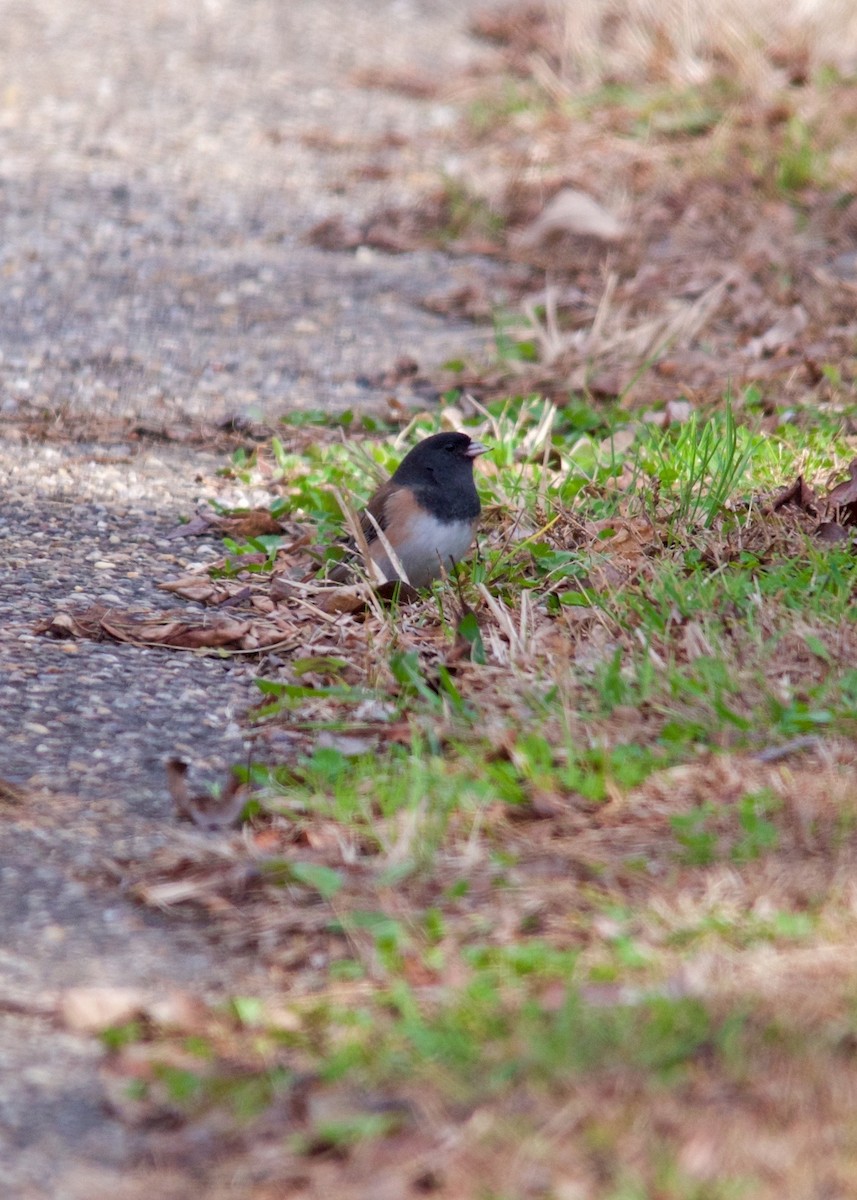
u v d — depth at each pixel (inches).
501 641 379.6
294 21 1176.2
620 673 352.5
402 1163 215.3
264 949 274.8
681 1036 231.6
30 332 661.3
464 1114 222.7
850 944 255.8
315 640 395.5
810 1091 220.7
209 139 948.0
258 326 684.7
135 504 493.7
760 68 973.2
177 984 263.9
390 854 294.8
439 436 414.0
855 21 1032.8
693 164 855.7
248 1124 227.0
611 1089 223.3
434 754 332.2
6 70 1043.9
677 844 292.8
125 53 1090.7
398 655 367.6
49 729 348.2
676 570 402.6
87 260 754.2
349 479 496.1
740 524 433.7
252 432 566.6
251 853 300.4
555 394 588.4
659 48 1018.7
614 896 278.4
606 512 450.9
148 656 389.1
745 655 354.9
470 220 816.3
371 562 411.2
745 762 317.1
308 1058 241.8
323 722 351.6
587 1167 210.5
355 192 869.2
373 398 605.3
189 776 332.5
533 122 961.5
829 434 509.0
